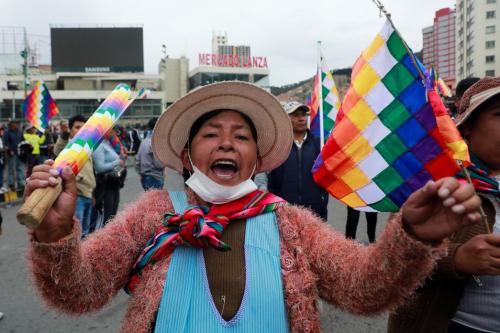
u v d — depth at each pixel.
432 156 1.70
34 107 10.12
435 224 1.14
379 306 1.32
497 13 77.25
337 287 1.41
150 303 1.40
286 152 1.87
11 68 51.19
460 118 1.80
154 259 1.45
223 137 1.60
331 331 3.54
